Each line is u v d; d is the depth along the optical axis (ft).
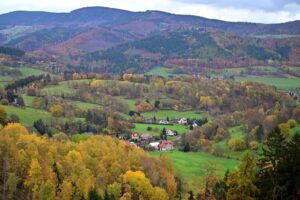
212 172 477.77
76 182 342.23
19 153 352.08
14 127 419.74
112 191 364.79
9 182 321.73
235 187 175.73
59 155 382.22
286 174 168.66
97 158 414.41
